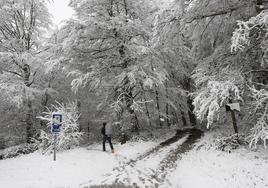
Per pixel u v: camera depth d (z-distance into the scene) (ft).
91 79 60.13
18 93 60.95
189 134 72.02
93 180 33.30
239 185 27.71
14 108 69.87
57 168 38.34
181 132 79.25
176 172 34.96
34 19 70.03
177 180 31.78
